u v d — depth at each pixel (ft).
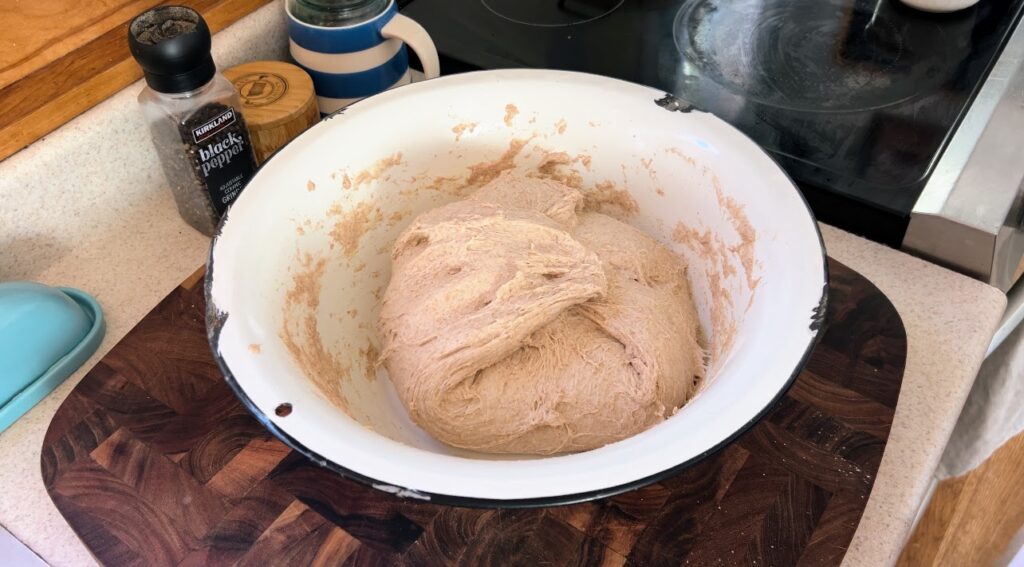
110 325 2.52
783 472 2.03
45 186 2.52
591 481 1.49
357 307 2.41
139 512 2.01
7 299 2.24
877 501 2.02
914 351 2.31
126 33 2.69
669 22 3.39
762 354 1.72
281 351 1.82
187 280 2.54
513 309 2.05
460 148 2.44
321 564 1.90
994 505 3.47
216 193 2.56
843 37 3.27
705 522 1.94
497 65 3.17
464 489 1.48
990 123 2.82
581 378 2.08
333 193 2.23
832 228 2.72
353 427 1.65
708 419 1.59
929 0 3.27
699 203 2.29
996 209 2.47
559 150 2.46
